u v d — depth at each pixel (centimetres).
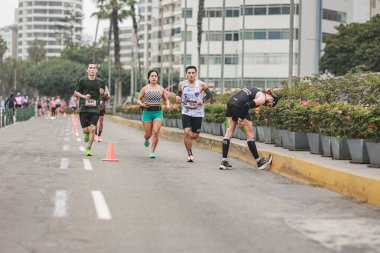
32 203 891
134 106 5394
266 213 864
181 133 2589
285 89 2020
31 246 637
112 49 19100
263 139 1936
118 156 1697
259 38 9619
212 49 10250
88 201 918
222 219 809
